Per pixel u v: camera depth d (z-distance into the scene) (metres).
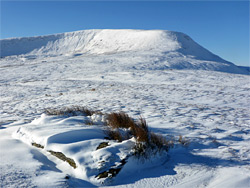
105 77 32.97
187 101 11.96
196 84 22.34
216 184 2.95
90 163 3.35
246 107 10.49
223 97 13.44
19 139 4.90
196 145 4.57
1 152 3.88
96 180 3.10
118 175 3.22
